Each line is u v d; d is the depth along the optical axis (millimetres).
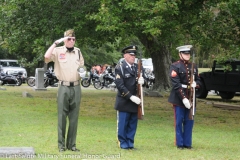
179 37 23406
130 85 12297
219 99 31750
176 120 12789
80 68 11773
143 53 36531
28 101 26094
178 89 12570
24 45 25719
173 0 17531
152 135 15070
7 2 23312
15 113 20016
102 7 18156
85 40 26719
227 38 20562
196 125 18172
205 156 11852
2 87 38406
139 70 12398
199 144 13703
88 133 15141
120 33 19406
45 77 40844
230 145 13680
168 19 18641
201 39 20312
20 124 16781
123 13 18203
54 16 21094
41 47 24219
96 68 50000
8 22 24344
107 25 17906
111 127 16703
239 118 20750
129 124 12539
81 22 20531
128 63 12398
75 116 11969
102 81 40781
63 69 11750
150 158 11414
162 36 19516
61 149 11922
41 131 15242
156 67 33344
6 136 14086
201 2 19344
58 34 21375
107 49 34469
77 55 11914
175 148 12828
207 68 42188
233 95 31656
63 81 11789
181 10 19078
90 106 24484
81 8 20688
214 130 16828
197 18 19656
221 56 23203
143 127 17047
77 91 11883
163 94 32531
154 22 17297
